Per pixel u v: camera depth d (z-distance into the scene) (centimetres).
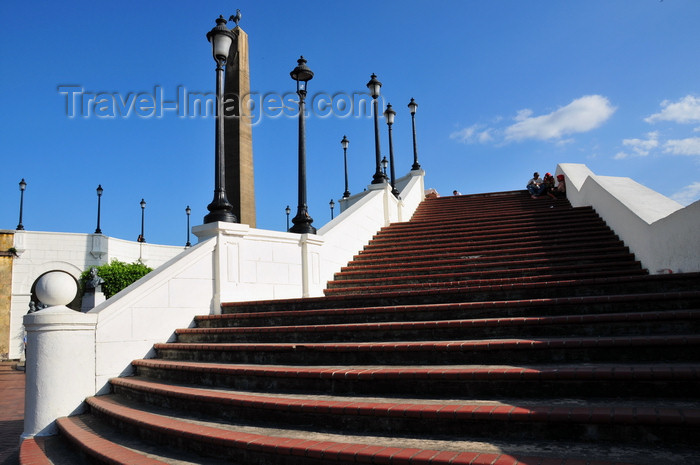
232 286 894
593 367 418
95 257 3284
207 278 870
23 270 3061
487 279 914
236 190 1162
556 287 658
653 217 884
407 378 454
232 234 907
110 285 3044
